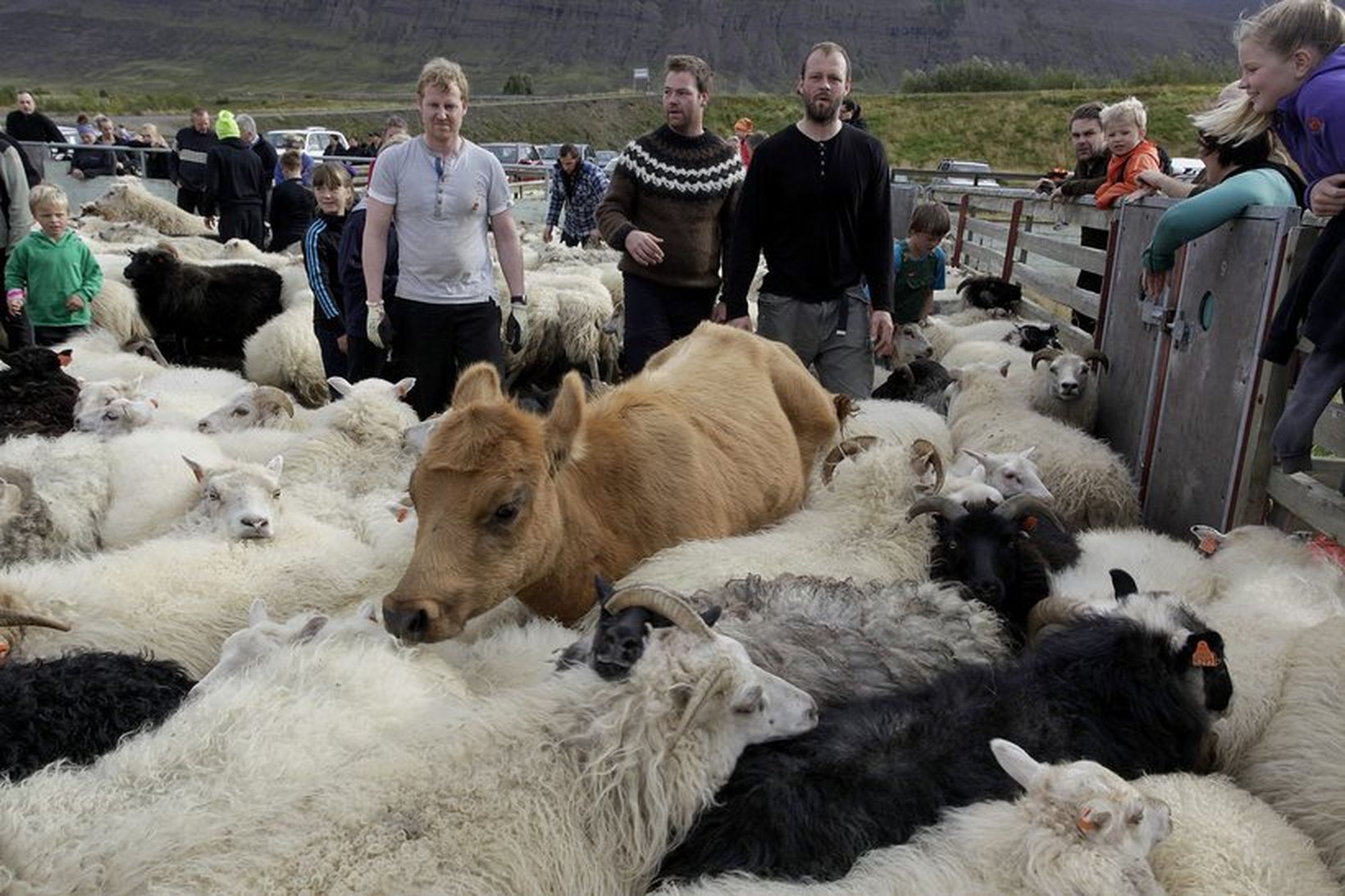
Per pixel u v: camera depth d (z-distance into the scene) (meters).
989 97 74.56
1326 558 5.68
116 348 12.43
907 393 10.91
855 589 5.07
